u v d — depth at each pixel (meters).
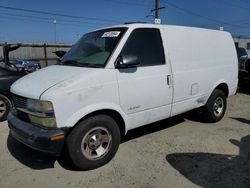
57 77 3.46
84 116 3.35
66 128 3.17
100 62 3.61
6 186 3.21
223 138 4.59
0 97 5.65
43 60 21.30
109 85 3.48
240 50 10.59
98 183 3.22
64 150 3.57
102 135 3.60
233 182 3.17
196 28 4.88
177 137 4.66
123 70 3.64
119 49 3.65
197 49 4.77
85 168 3.49
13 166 3.71
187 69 4.54
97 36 4.20
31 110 3.29
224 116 6.04
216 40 5.25
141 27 3.98
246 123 5.48
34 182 3.29
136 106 3.84
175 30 4.46
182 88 4.48
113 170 3.52
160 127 5.21
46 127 3.17
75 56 4.16
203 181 3.20
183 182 3.19
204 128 5.14
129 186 3.14
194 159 3.79
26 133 3.26
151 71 3.96
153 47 4.07
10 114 3.84
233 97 8.42
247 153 3.97
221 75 5.34
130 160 3.79
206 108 5.24
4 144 4.48
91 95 3.32
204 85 4.96
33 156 4.01
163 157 3.86
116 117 3.78
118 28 3.98
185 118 5.79
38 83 3.45
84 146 3.43
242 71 9.20
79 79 3.27
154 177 3.32
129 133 4.89
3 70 5.80
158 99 4.11
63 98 3.11
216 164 3.62
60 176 3.41
